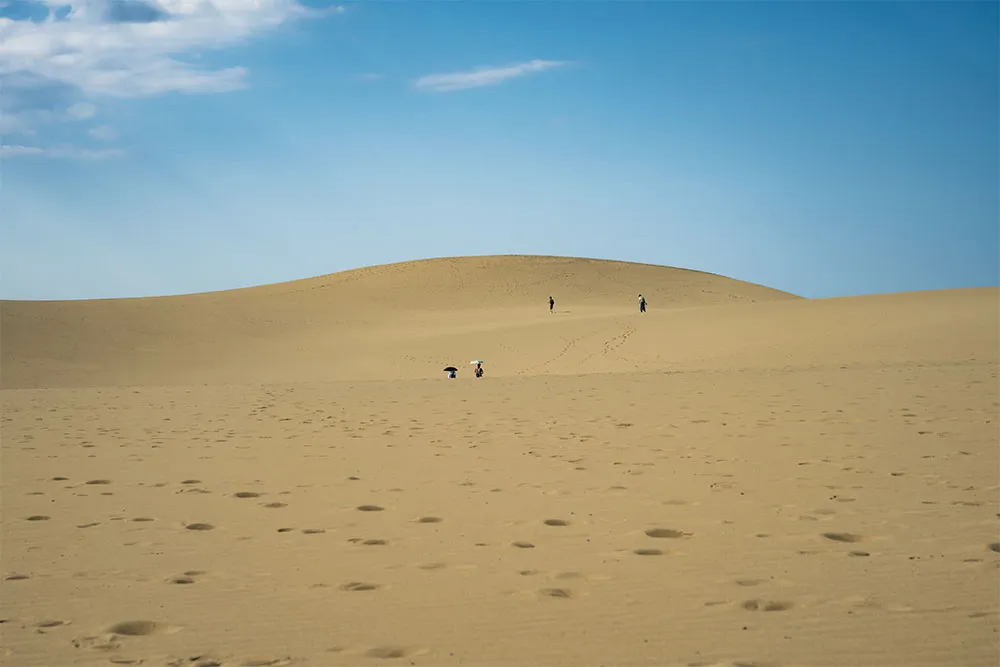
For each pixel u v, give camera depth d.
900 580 5.51
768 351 37.19
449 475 9.71
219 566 6.11
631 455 10.86
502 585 5.58
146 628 4.88
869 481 8.81
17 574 5.92
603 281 85.44
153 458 11.20
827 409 15.04
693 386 20.45
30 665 4.33
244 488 9.09
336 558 6.30
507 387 22.58
